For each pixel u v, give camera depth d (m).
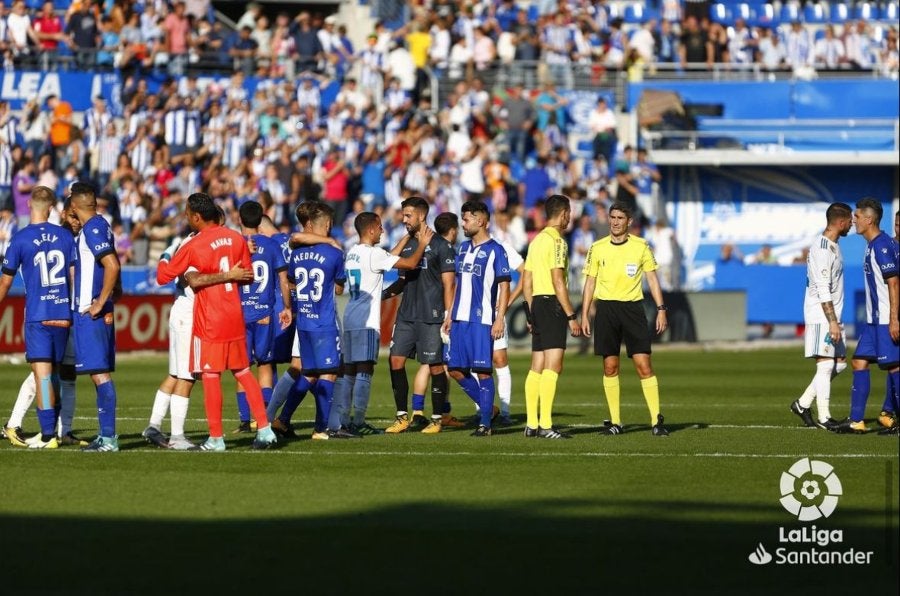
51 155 106.69
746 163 130.25
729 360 94.88
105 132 107.44
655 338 106.62
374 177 113.56
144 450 44.97
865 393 51.28
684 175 133.50
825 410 52.69
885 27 138.25
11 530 31.86
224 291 43.97
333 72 121.06
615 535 31.50
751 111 132.50
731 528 32.34
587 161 127.38
